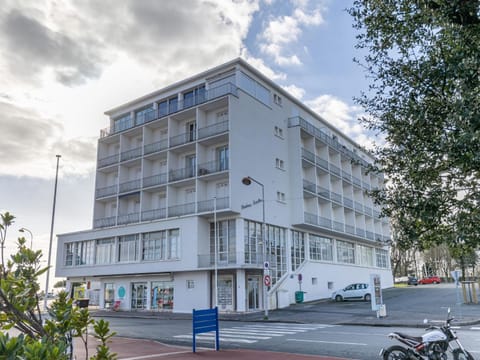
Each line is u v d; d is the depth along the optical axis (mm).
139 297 36344
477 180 5734
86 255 40688
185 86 38406
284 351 12930
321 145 43688
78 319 3949
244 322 24328
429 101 6180
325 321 22781
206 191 34562
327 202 42281
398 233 6594
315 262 39719
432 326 9008
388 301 34250
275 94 39062
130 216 38344
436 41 5965
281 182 37250
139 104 42031
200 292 32094
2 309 3320
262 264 30734
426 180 6125
